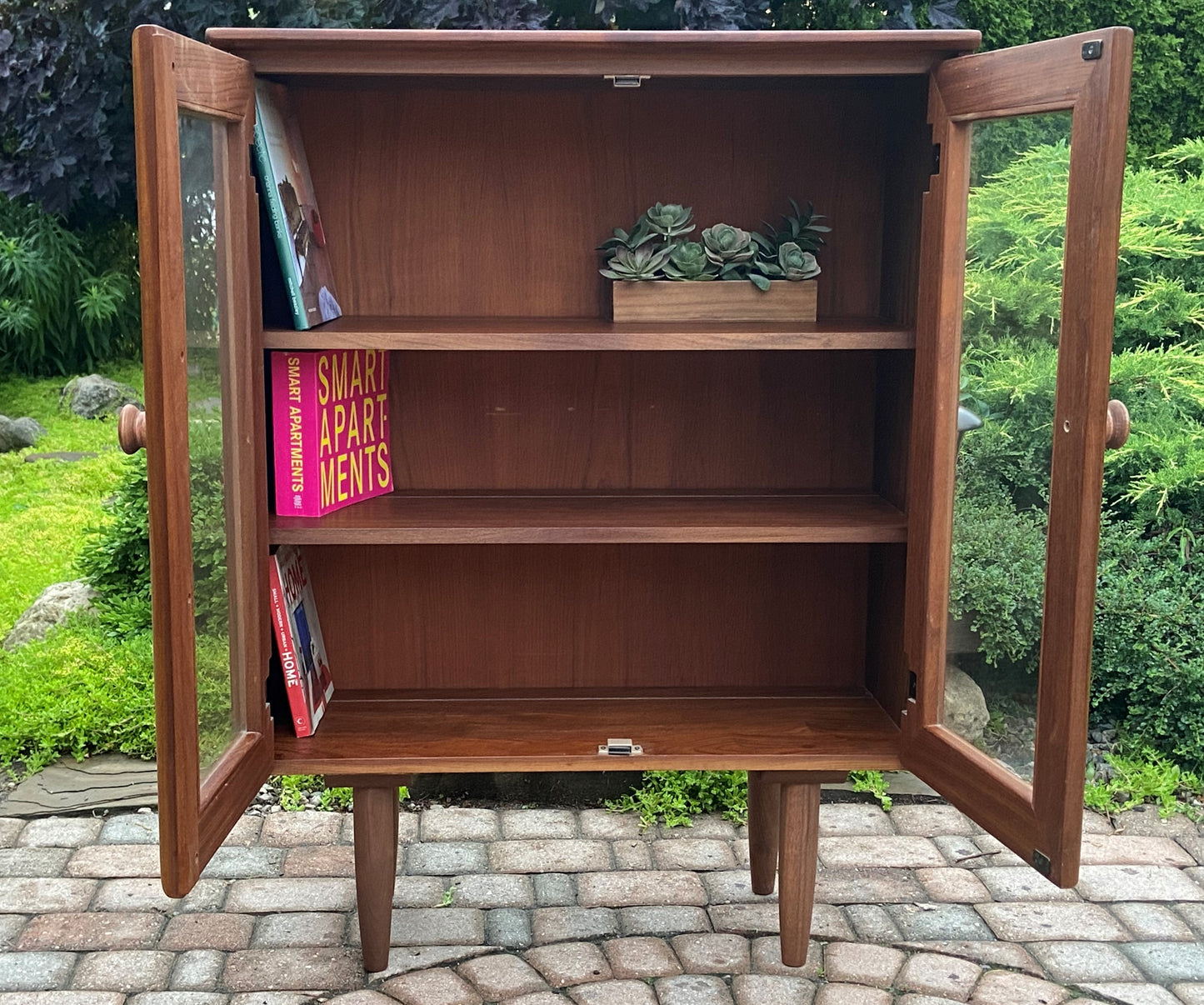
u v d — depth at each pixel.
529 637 2.54
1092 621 1.76
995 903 2.57
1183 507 3.86
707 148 2.37
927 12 3.62
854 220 2.39
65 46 3.62
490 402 2.46
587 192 2.37
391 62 1.95
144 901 2.54
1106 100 1.63
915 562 2.13
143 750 3.11
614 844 2.83
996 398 1.91
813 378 2.47
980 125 1.91
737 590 2.54
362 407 2.36
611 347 2.07
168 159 1.56
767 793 2.52
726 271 2.26
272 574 2.17
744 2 3.47
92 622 3.65
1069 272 1.72
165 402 1.59
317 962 2.34
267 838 2.82
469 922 2.48
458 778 3.03
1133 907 2.56
